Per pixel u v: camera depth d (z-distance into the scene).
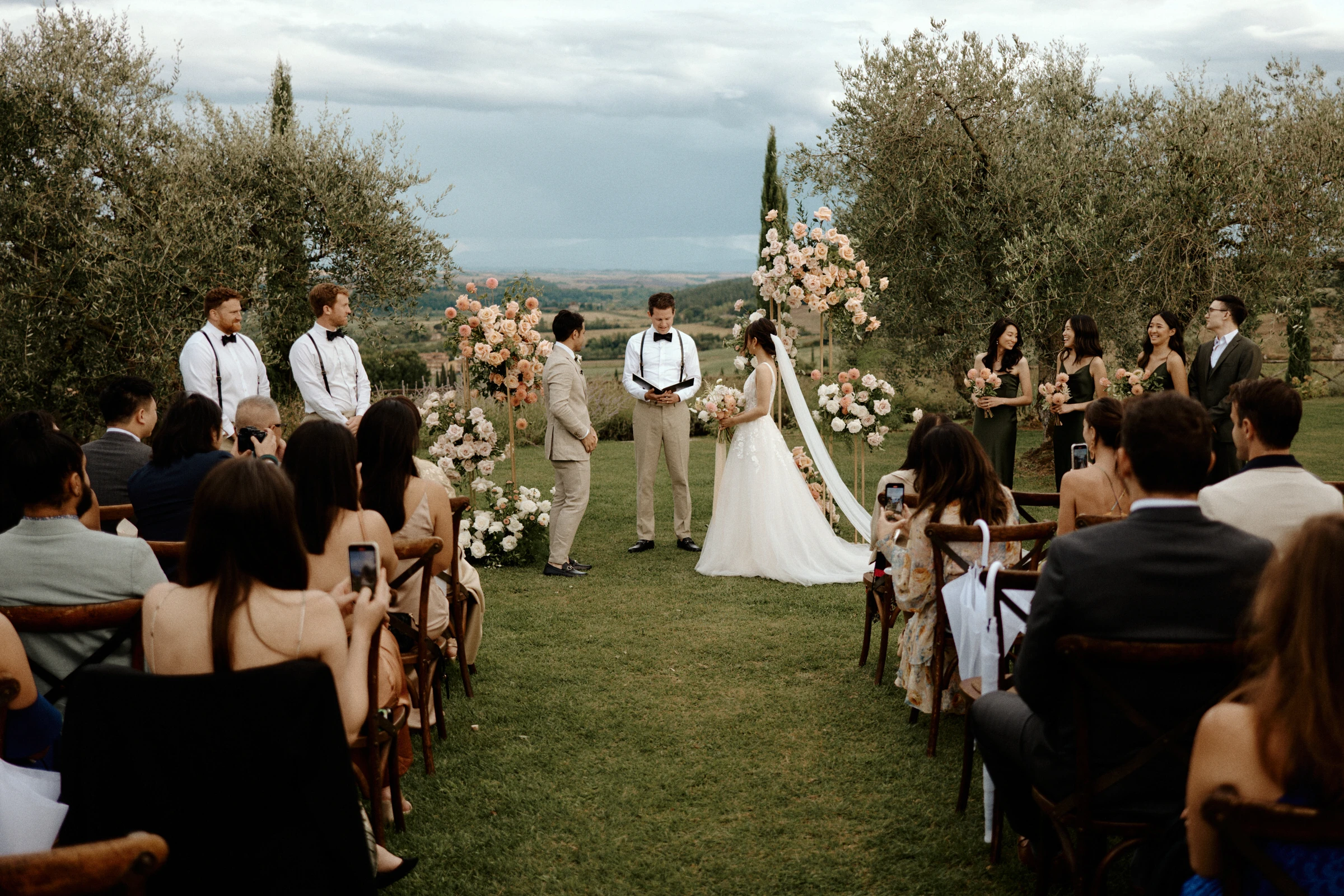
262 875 1.82
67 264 9.79
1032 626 2.19
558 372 6.36
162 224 10.12
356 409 6.36
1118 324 10.05
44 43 10.19
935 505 3.54
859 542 7.31
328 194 11.62
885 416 7.42
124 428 4.14
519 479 10.81
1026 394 7.20
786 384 6.99
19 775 2.13
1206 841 1.55
